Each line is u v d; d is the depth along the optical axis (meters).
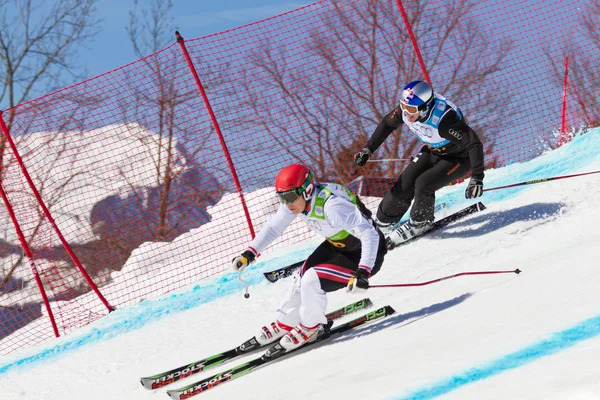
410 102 15.29
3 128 19.94
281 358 11.70
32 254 20.34
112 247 26.72
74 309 21.55
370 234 10.86
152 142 27.61
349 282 10.69
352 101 32.19
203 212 28.91
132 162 28.02
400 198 17.30
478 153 15.18
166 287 21.23
